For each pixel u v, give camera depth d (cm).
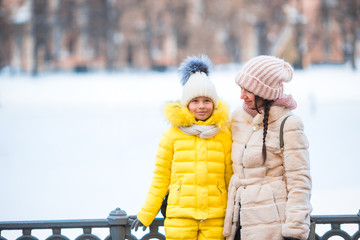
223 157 565
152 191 569
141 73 11269
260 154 535
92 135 2891
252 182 538
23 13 12100
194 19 12669
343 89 6022
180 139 564
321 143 2406
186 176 555
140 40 12344
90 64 12462
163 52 12669
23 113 4197
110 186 1630
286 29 11462
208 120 556
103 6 12306
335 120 3291
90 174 1842
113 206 1373
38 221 584
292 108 559
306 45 11450
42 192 1572
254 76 537
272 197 529
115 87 7062
